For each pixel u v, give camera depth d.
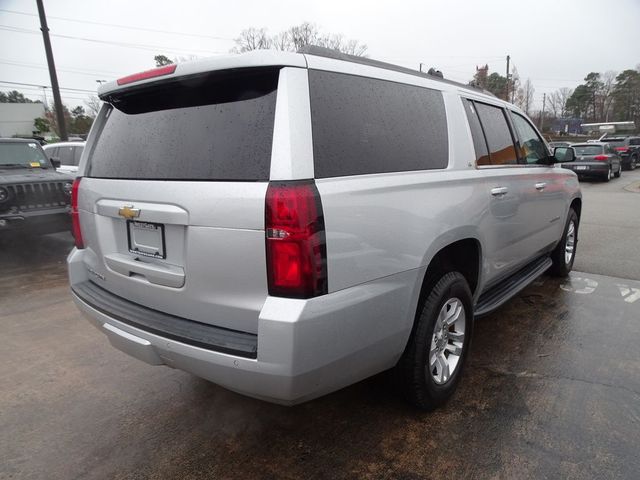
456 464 2.39
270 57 1.99
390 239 2.27
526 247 4.07
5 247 7.78
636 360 3.48
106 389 3.22
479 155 3.28
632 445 2.50
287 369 1.88
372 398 3.02
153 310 2.43
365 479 2.31
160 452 2.55
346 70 2.29
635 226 8.94
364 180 2.19
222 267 2.03
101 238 2.69
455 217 2.76
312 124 2.02
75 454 2.54
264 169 1.95
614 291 5.09
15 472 2.41
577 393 3.03
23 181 6.76
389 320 2.30
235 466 2.43
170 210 2.16
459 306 2.95
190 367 2.16
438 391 2.80
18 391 3.20
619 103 77.81
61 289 5.54
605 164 18.41
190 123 2.27
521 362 3.47
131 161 2.50
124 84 2.52
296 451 2.53
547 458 2.41
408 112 2.65
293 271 1.88
